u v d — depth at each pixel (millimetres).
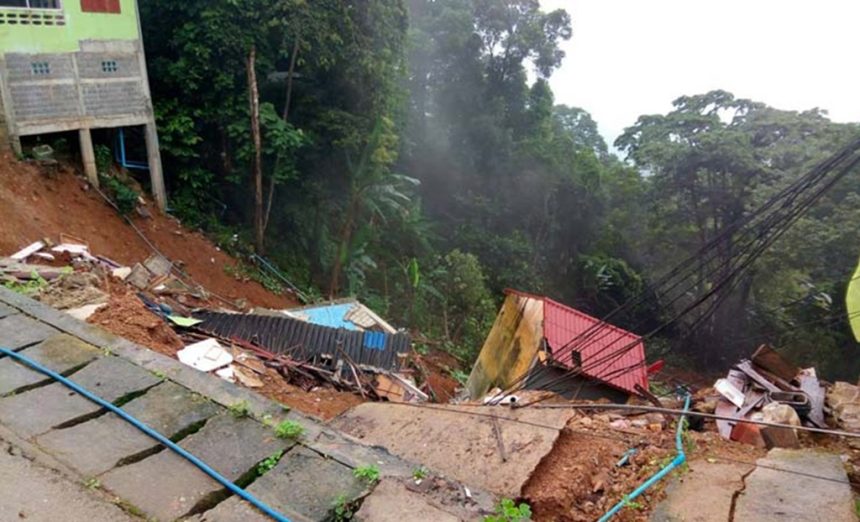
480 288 20531
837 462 4668
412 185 23562
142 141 13758
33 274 7074
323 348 9180
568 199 28641
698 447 5262
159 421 4098
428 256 21562
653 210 25469
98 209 11922
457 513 3492
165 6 13070
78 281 7191
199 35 13102
